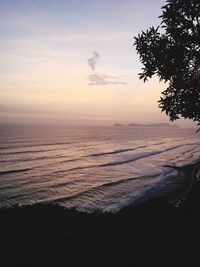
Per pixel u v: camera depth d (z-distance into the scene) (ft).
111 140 565.94
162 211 44.62
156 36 29.53
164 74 28.60
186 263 23.70
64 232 30.68
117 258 24.50
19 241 27.58
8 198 125.29
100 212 43.39
